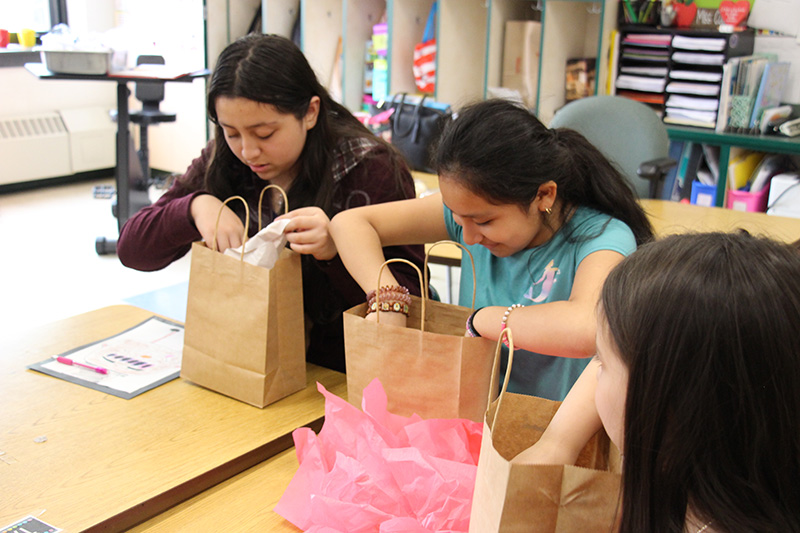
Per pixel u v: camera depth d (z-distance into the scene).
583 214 1.18
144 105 4.05
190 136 5.45
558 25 3.62
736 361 0.62
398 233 1.40
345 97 4.37
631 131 2.67
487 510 0.76
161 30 4.85
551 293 1.19
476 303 1.32
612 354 0.71
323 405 1.31
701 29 3.46
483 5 4.03
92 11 5.29
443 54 3.89
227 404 1.30
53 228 4.54
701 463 0.65
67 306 3.43
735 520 0.65
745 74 3.33
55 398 1.31
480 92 4.19
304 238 1.32
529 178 1.05
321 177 1.51
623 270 0.70
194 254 1.31
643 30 3.52
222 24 4.75
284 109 1.38
